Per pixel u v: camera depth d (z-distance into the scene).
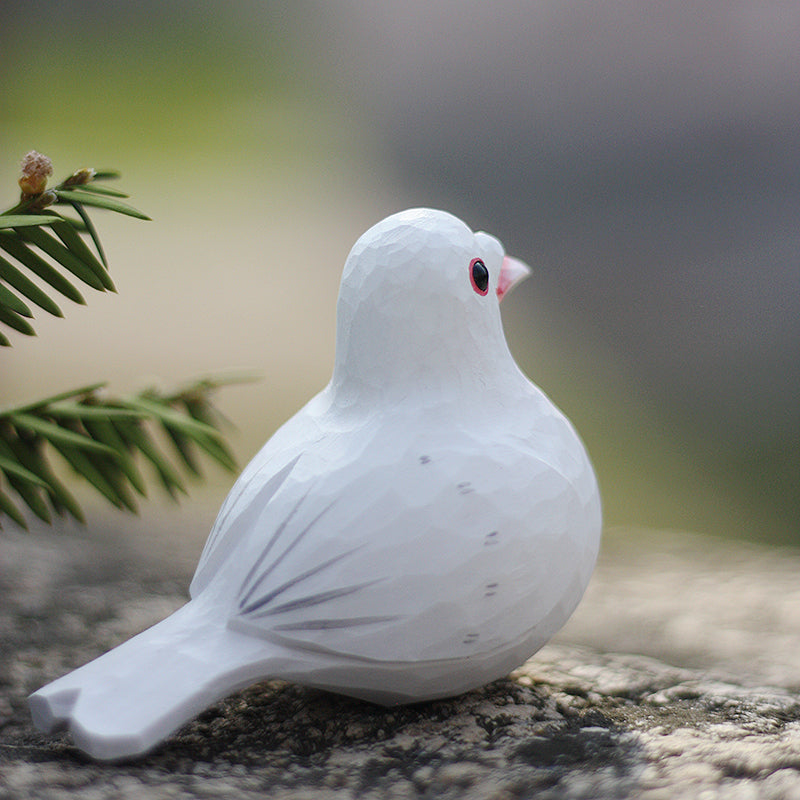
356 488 0.76
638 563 0.89
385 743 0.77
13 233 0.77
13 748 0.76
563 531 0.77
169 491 0.81
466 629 0.76
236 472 0.80
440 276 0.77
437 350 0.77
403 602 0.76
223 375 0.83
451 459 0.76
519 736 0.77
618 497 1.37
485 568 0.76
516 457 0.76
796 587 0.87
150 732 0.75
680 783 0.75
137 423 0.80
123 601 0.83
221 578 0.76
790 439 1.55
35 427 0.79
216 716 0.77
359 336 0.77
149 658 0.75
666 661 0.81
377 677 0.76
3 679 0.79
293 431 0.77
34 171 0.77
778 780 0.75
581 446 0.78
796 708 0.78
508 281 0.78
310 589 0.76
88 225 0.77
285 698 0.78
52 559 0.86
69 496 0.79
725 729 0.77
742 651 0.82
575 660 0.80
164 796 0.75
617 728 0.77
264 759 0.76
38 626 0.82
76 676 0.75
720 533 1.26
